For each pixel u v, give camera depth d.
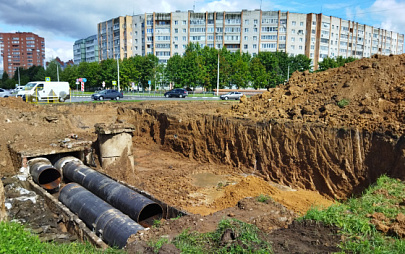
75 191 9.54
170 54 74.06
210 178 13.04
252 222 6.55
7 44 138.00
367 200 7.58
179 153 16.72
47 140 13.88
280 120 13.12
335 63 53.91
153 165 15.06
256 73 52.06
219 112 17.09
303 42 71.56
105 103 22.53
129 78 52.75
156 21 73.38
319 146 11.41
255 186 11.26
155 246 5.58
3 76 78.25
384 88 12.27
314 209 7.05
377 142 10.05
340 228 6.10
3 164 12.37
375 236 5.73
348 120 11.31
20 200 9.59
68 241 7.62
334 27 75.25
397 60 13.66
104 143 12.87
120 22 80.12
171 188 11.79
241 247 5.15
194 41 72.31
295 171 11.99
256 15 69.25
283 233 6.03
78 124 19.16
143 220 8.52
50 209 9.56
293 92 15.85
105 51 90.62
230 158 14.61
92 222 8.09
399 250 5.24
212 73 50.50
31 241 5.45
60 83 28.12
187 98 37.47
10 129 13.73
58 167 12.16
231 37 70.81
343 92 13.34
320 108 13.11
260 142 13.43
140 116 20.50
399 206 7.08
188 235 5.86
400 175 9.02
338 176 10.70
